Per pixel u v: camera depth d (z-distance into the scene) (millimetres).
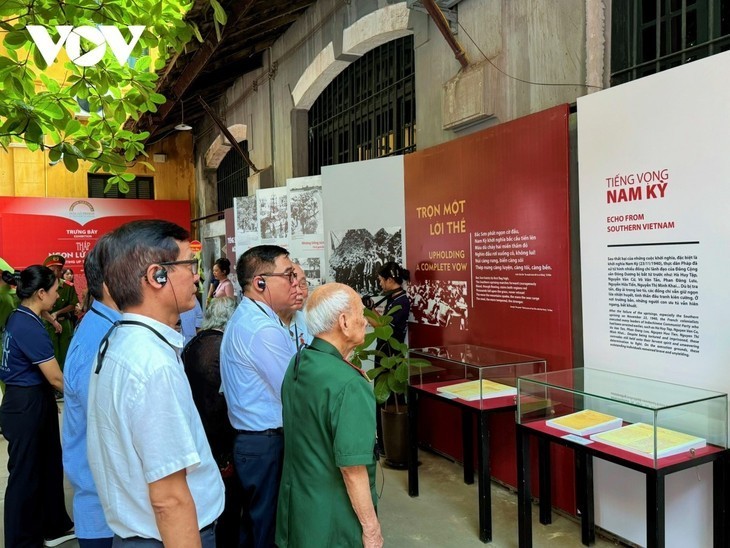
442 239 3818
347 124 5906
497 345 3367
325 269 4730
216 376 2301
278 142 7062
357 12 5109
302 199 5387
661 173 2385
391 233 4262
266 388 2131
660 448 1910
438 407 4012
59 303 6199
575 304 2975
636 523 2592
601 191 2660
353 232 4520
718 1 2533
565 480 3025
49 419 2893
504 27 3500
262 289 2266
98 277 1933
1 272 3680
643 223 2469
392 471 3783
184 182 11078
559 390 2354
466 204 3580
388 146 5203
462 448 3781
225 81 8156
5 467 4055
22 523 2760
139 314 1284
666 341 2391
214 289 7164
